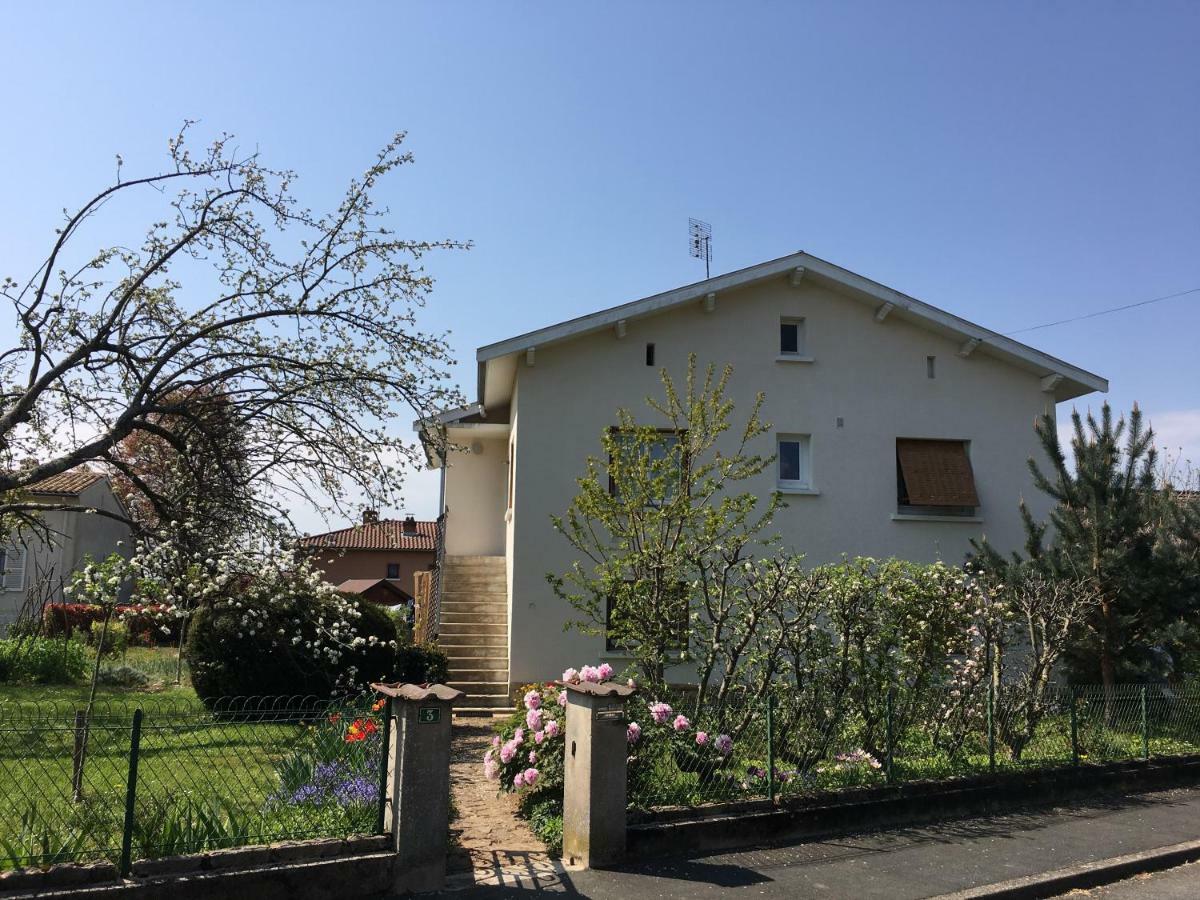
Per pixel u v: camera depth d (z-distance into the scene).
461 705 14.21
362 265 9.42
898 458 16.22
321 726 6.77
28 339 9.10
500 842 6.96
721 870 6.54
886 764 8.48
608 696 6.60
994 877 6.70
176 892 5.09
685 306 15.74
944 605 9.49
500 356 14.67
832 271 15.86
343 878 5.56
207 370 9.17
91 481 24.28
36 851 5.14
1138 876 7.21
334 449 9.36
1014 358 16.48
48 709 9.82
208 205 8.96
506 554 18.12
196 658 11.32
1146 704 10.80
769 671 8.54
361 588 25.44
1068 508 13.41
